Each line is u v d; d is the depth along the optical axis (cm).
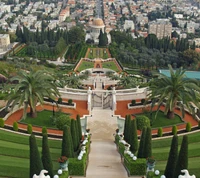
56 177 3203
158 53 16125
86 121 6988
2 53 17312
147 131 4031
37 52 17050
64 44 17975
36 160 3272
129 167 3944
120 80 10431
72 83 9700
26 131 6138
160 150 5181
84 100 7969
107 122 6944
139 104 7675
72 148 4325
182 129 6438
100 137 6150
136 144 4919
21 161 4466
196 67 15025
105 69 14275
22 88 6606
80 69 14450
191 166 4253
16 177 3950
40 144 5419
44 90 6625
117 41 19075
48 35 18862
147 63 15300
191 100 6462
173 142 3372
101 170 4128
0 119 6184
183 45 16850
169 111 6931
